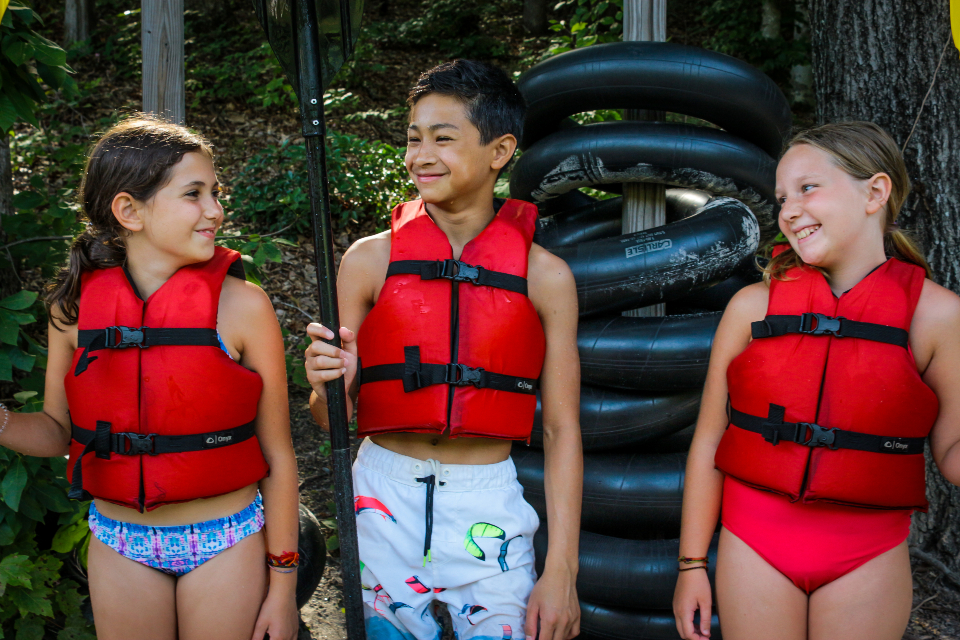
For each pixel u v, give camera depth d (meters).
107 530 1.70
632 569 2.51
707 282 2.67
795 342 1.70
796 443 1.67
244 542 1.72
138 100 8.27
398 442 1.81
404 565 1.75
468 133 1.71
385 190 6.48
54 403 1.79
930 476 3.16
